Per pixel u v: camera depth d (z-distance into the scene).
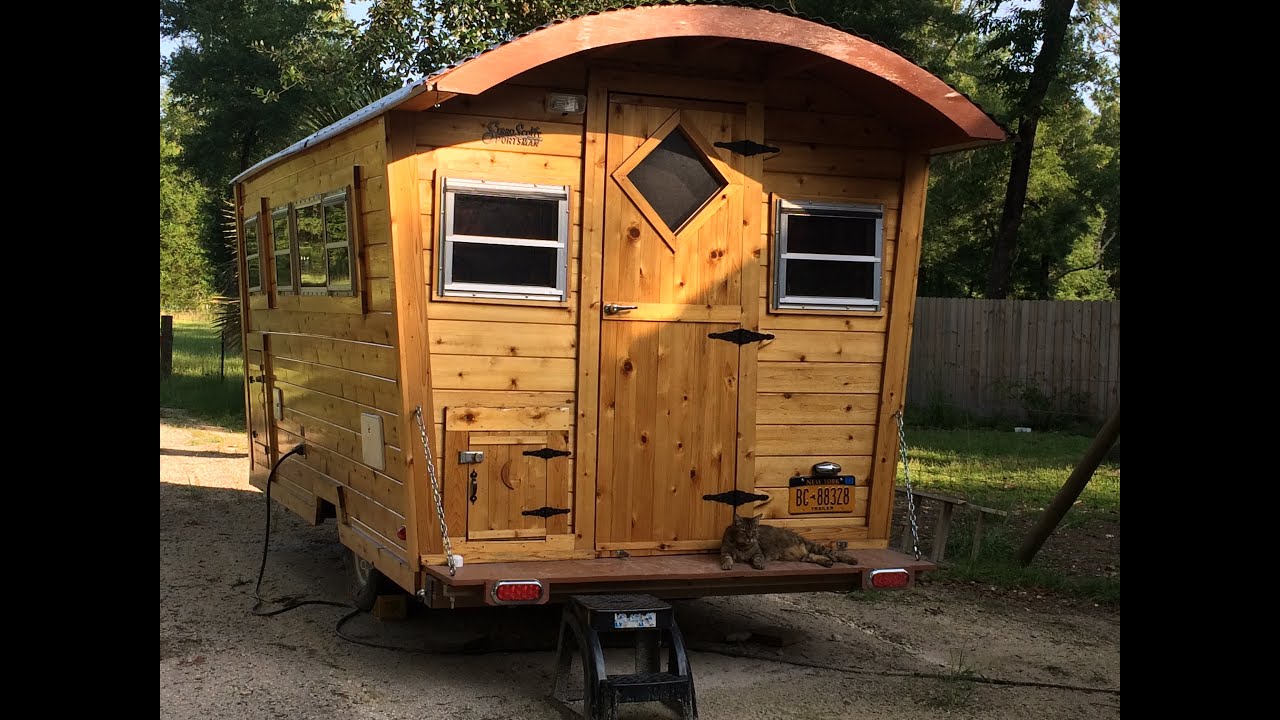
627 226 5.66
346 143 6.03
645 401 5.73
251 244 8.78
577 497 5.61
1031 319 16.61
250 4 22.12
